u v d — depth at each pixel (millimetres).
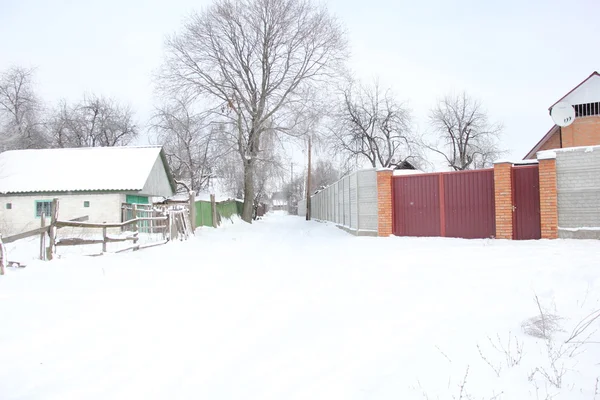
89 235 17094
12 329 4613
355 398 3049
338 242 14266
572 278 5965
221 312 5551
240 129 28766
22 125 35062
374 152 40719
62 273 7430
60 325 4836
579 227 10328
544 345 3752
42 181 19922
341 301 6020
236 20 27797
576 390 2840
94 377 3508
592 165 10266
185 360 3887
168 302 6082
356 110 39906
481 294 5766
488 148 42688
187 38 27609
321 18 28734
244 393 3211
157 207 17766
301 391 3215
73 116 41250
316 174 65938
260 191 43125
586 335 3914
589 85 22109
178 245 13625
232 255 11984
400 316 5059
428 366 3494
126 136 44219
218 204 26406
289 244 15422
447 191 12859
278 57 29234
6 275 7039
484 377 3170
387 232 13781
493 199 12047
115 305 5805
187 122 29500
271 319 5207
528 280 6207
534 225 11164
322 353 4008
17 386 3316
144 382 3418
